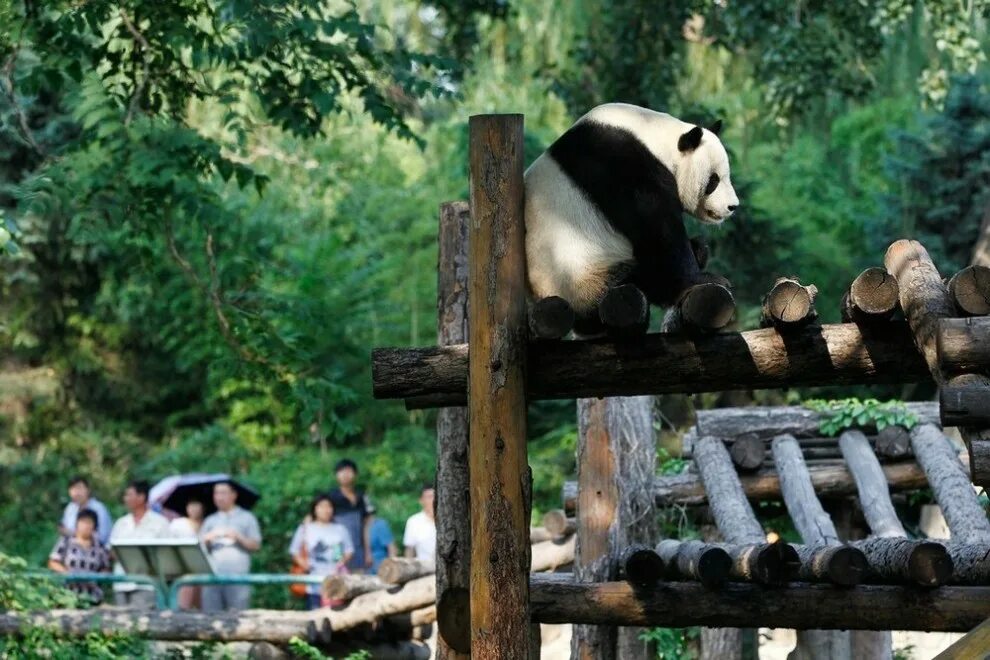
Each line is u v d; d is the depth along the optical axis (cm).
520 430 672
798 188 2778
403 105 1955
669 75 2206
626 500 1069
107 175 1285
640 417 1088
